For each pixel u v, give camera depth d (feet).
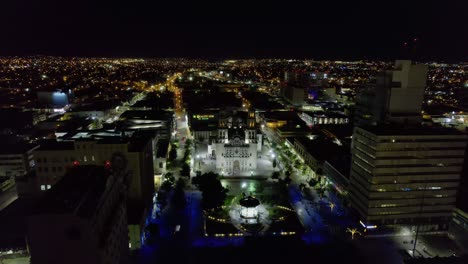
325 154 623.36
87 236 225.56
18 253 362.74
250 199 457.68
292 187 578.25
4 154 589.73
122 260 294.25
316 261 363.76
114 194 290.56
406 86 487.20
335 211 486.38
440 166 405.18
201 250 385.50
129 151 430.20
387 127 430.20
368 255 379.35
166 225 449.06
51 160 446.19
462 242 401.29
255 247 386.52
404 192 409.49
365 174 418.31
